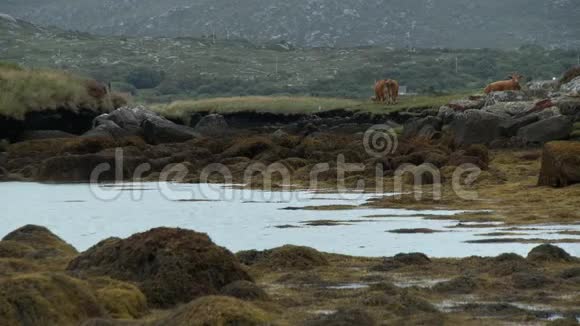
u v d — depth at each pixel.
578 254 38.09
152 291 27.08
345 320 24.19
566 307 27.16
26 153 106.81
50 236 36.72
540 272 32.00
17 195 74.50
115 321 23.64
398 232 47.06
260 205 63.72
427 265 34.19
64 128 130.50
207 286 27.67
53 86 130.88
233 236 47.03
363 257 36.44
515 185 70.50
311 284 30.95
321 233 47.31
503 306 27.09
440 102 153.12
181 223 53.69
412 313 26.31
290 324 24.11
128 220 56.19
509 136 107.75
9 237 36.75
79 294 24.55
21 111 122.81
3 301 23.25
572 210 54.78
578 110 116.06
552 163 67.88
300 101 172.62
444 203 61.22
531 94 128.25
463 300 28.20
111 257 29.17
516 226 48.72
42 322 23.31
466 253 39.09
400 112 149.50
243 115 168.38
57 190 79.06
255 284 28.11
